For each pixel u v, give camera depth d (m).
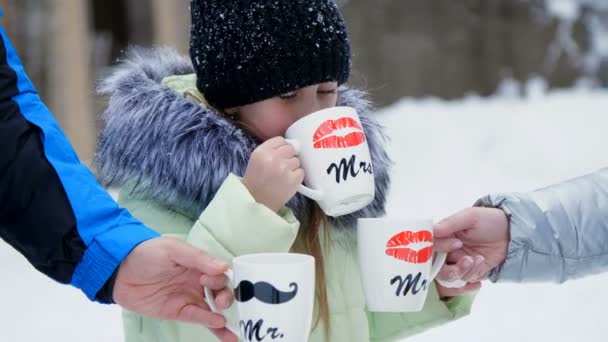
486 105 8.87
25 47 6.60
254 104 2.01
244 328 1.55
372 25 11.03
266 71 1.95
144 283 1.62
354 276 2.11
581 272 2.04
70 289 4.19
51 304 3.95
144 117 1.95
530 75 11.33
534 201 2.02
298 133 1.84
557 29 11.48
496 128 7.74
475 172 6.72
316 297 2.02
